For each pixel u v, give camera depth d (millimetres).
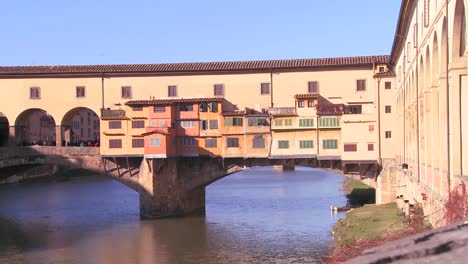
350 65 64500
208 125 66500
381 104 62656
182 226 59125
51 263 43750
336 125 63719
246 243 49500
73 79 69625
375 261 6355
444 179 26688
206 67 67625
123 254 46438
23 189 98438
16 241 52438
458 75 24406
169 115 65938
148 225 60188
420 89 37375
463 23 24172
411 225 32656
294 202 76688
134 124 67000
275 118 65188
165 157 64125
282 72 66312
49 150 69062
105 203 79188
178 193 67625
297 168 160875
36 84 70062
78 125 140000
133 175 68312
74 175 121375
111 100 68938
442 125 26984
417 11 38156
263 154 65188
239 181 115062
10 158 67500
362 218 48250
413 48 41344
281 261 42438
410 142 45406
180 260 43938
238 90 67062
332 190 93312
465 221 7504
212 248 47906
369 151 62531
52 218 65688
